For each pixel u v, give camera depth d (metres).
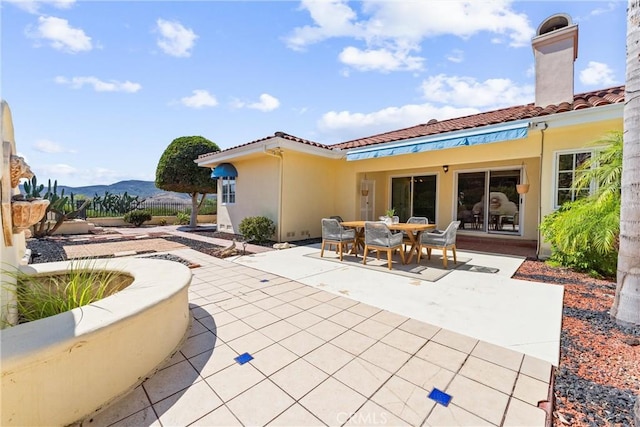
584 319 3.74
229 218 13.45
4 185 2.74
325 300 4.49
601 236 5.20
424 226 6.96
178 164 16.48
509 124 7.10
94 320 2.22
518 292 4.84
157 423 2.02
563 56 7.62
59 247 9.56
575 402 2.20
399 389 2.37
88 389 2.12
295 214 11.06
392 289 5.04
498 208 10.94
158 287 3.05
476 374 2.57
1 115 2.55
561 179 7.00
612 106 5.73
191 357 2.87
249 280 5.61
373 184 13.00
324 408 2.16
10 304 2.83
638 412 1.87
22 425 1.83
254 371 2.63
